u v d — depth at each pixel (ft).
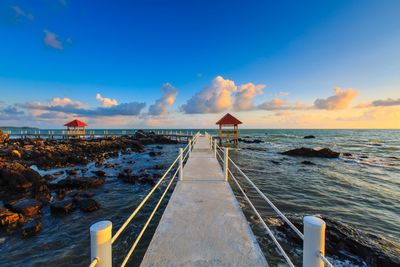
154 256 8.46
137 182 35.99
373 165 53.52
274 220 21.20
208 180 20.25
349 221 21.56
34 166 49.98
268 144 114.01
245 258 8.34
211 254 8.58
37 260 16.05
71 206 24.53
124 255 16.58
